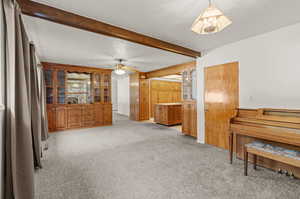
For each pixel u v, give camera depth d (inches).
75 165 99.7
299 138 71.1
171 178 83.8
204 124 148.5
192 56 145.6
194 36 110.5
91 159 109.4
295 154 72.4
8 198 54.6
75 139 161.5
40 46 129.9
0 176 50.1
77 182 79.8
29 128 61.2
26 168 58.7
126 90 365.4
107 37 111.2
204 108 148.1
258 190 72.7
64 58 171.6
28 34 104.6
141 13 79.7
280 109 90.2
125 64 204.1
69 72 213.3
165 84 333.1
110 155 117.0
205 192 71.4
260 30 100.0
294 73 90.7
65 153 121.1
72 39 114.5
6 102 55.1
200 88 151.8
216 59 136.3
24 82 60.8
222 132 132.7
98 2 70.3
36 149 94.2
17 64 59.5
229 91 126.1
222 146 133.1
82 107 217.2
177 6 73.3
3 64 54.1
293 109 90.5
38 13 70.6
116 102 464.4
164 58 170.1
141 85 286.2
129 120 295.4
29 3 68.4
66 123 205.2
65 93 206.2
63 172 90.3
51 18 73.9
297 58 89.6
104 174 88.2
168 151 125.9
